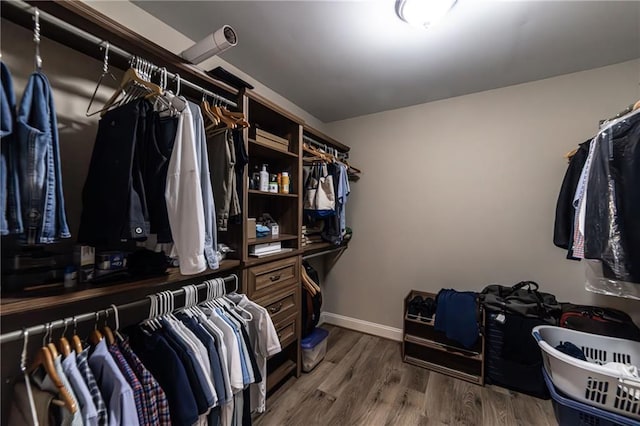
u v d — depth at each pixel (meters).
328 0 1.23
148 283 1.03
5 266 0.86
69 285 0.92
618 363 1.38
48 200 0.75
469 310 1.91
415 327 2.23
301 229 2.02
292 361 1.95
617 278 1.13
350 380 1.92
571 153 1.78
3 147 0.69
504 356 1.80
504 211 2.14
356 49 1.62
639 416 1.16
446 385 1.87
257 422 1.52
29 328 0.75
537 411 1.62
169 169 0.99
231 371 1.07
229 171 1.29
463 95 2.29
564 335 1.63
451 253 2.36
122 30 0.97
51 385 0.74
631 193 1.10
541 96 2.00
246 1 1.24
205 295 1.53
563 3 1.23
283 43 1.57
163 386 0.89
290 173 2.02
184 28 1.45
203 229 1.01
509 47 1.59
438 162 2.40
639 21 1.34
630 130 1.13
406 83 2.07
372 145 2.73
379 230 2.70
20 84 0.95
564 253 1.94
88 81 1.13
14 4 0.75
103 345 0.85
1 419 0.92
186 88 1.35
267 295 1.65
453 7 1.26
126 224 0.87
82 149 1.12
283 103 2.34
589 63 1.77
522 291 1.94
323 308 3.01
